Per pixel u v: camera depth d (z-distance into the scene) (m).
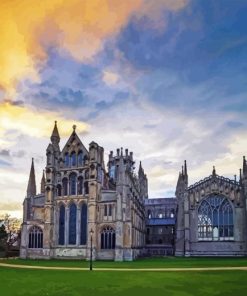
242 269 59.09
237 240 105.00
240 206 106.50
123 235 98.31
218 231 107.31
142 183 166.38
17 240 162.00
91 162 106.62
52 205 109.06
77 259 101.38
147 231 151.88
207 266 66.44
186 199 111.56
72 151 112.62
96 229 102.31
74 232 106.50
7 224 166.12
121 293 34.34
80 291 35.59
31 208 112.25
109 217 102.88
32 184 115.06
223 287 37.97
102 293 34.38
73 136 113.69
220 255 105.31
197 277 47.28
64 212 108.88
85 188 107.94
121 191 101.38
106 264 77.62
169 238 149.12
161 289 36.72
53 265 74.62
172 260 91.00
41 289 37.00
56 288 37.72
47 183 110.31
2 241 134.38
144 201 159.75
